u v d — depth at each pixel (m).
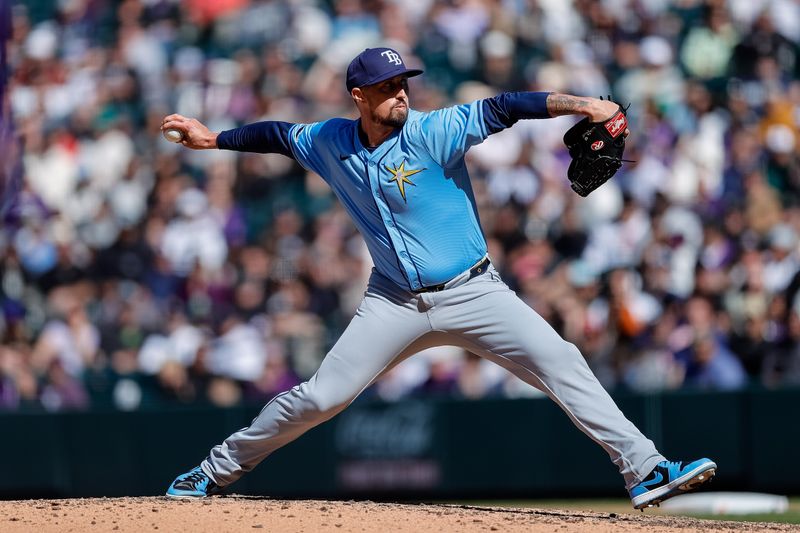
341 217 39.47
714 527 17.06
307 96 44.16
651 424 32.31
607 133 15.91
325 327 36.81
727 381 34.31
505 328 16.62
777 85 44.69
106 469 32.88
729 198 40.41
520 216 38.78
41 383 35.78
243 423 33.03
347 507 17.34
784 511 28.92
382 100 15.99
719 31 45.31
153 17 47.09
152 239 39.75
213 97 44.50
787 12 46.59
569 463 32.34
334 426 33.12
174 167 41.94
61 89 44.97
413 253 16.45
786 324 35.22
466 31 45.16
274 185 41.22
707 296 35.94
